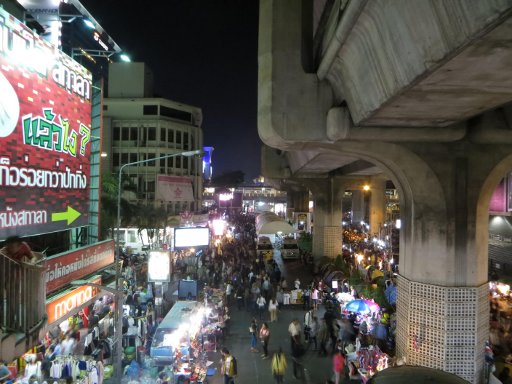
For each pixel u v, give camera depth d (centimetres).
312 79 1198
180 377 1296
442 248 1248
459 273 1245
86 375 1205
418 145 1223
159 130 5369
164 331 1409
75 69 1524
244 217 7350
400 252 1404
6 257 704
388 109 882
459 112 911
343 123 1122
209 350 1653
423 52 582
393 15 621
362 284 2242
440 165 1233
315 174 3394
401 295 1373
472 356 1233
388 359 1316
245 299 2217
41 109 1287
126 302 1942
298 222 5222
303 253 3900
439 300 1245
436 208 1254
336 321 1731
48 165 1330
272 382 1398
